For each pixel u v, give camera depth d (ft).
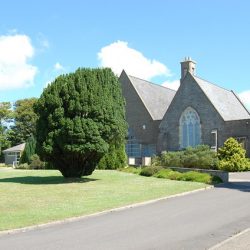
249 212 49.42
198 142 151.43
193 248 32.94
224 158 123.65
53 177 98.27
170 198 63.98
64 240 36.83
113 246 34.32
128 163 140.97
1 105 253.85
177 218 46.85
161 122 162.71
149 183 82.07
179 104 158.40
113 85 92.68
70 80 87.30
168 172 96.17
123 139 92.84
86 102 85.76
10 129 253.85
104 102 87.66
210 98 152.15
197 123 152.76
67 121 84.69
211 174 88.69
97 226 43.11
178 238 36.63
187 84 157.17
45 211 50.75
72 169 92.12
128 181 86.12
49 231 40.96
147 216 48.60
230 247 31.65
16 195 65.57
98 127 86.07
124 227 42.29
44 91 89.20
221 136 145.69
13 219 45.62
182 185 78.23
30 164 152.35
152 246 33.94
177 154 122.93
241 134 141.18
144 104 176.35
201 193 69.41
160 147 161.17
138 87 183.32
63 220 45.57
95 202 58.03
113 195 65.31
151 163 132.67
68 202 58.18
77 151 85.10
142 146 174.50
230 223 43.01
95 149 85.71
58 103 86.33
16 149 219.41
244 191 71.00
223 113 151.43
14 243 35.94
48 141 86.74
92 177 95.30
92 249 33.50
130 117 179.73
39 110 89.35
